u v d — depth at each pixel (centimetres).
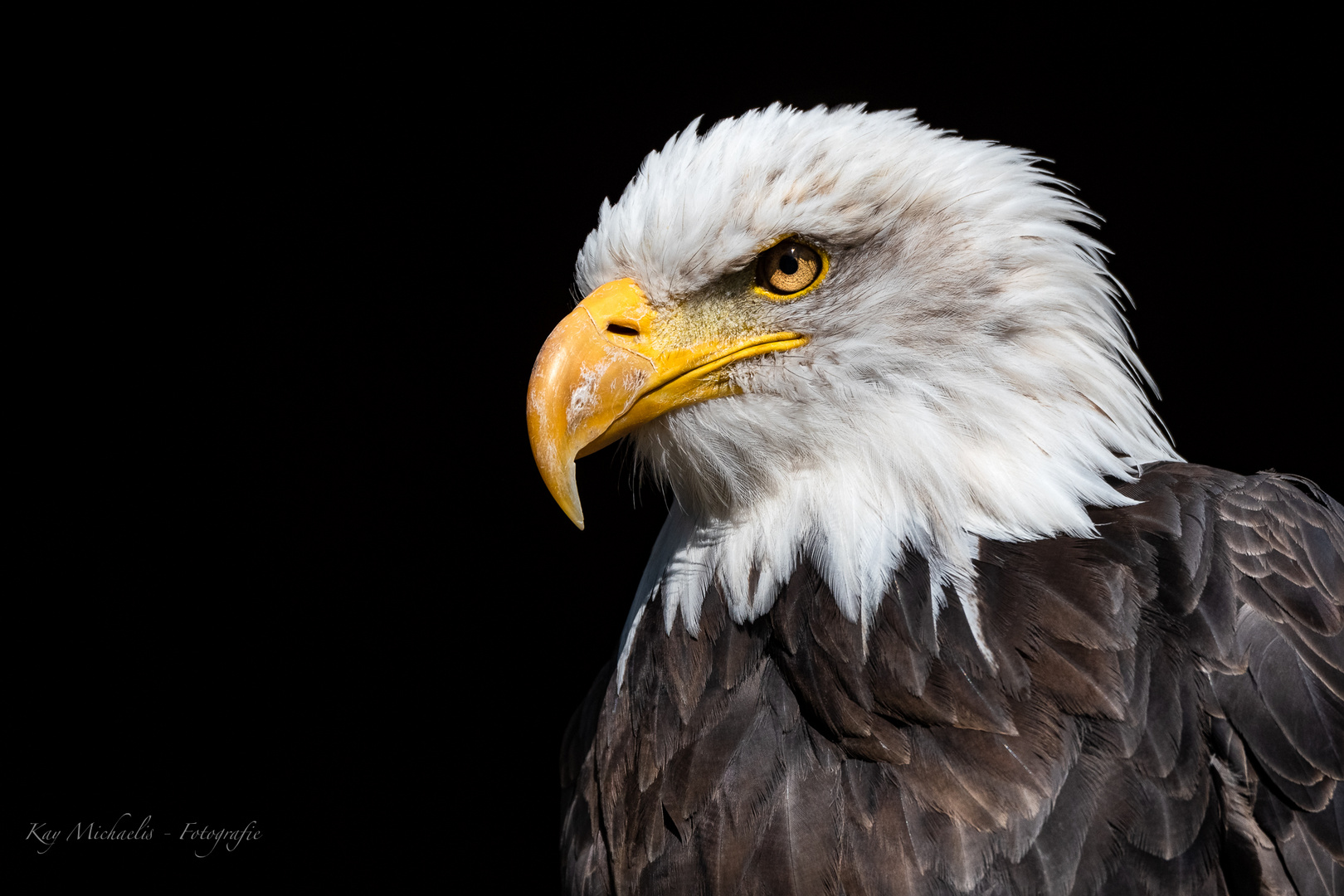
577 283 430
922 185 427
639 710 427
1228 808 422
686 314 427
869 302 426
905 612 424
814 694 424
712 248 427
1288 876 422
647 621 428
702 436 427
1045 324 426
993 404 425
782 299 427
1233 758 422
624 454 433
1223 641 423
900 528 425
